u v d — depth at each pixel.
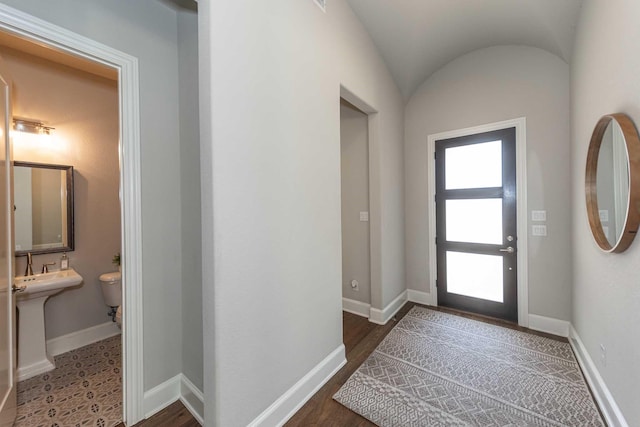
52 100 2.35
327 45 2.00
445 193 3.26
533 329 2.69
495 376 1.95
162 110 1.71
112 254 2.69
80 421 1.59
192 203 1.69
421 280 3.45
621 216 1.42
